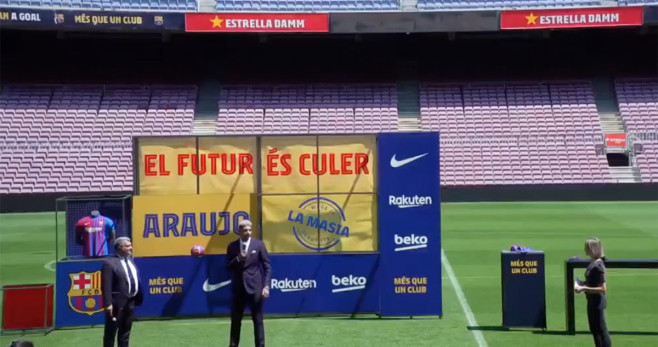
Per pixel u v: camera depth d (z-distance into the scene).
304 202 12.95
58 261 12.65
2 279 17.22
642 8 35.16
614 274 16.70
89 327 12.62
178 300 12.80
